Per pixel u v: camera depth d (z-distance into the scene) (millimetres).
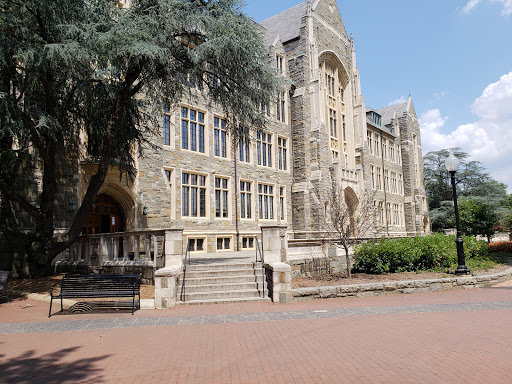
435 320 7730
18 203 12945
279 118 28234
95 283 9164
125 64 12258
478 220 27562
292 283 12320
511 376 4594
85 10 12109
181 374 5000
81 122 14773
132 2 13047
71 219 14586
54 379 4891
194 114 22062
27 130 12375
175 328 7555
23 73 12383
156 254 11680
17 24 10695
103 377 4938
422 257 15273
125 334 7117
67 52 10219
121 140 14312
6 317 8805
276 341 6492
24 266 12945
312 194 28047
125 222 17016
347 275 14133
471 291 11539
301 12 32812
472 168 56531
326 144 29891
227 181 23500
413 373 4809
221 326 7664
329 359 5461
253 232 24344
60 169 14523
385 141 45438
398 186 47125
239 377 4852
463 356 5402
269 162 27062
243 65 13719
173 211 19922
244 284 11062
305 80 29188
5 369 5289
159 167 18078
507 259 21250
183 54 13320
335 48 34000
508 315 7992
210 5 13258
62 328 7656
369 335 6707
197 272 11664
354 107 36500
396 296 10938
